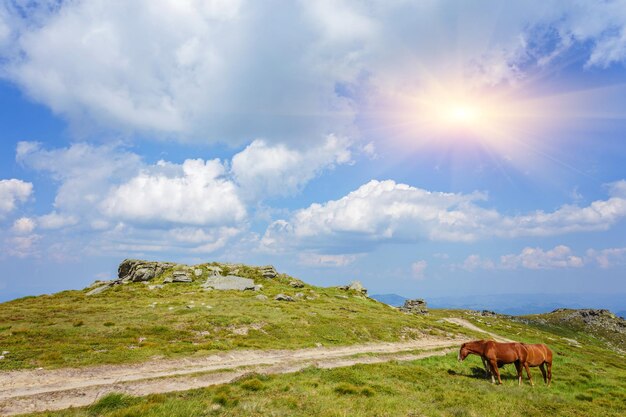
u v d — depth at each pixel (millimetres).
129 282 76875
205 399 17406
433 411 17125
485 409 18031
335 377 23641
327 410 16031
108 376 22359
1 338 29297
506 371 31250
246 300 59500
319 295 80375
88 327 35406
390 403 17844
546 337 90562
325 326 46969
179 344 32844
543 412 18391
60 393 18672
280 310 53625
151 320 41219
